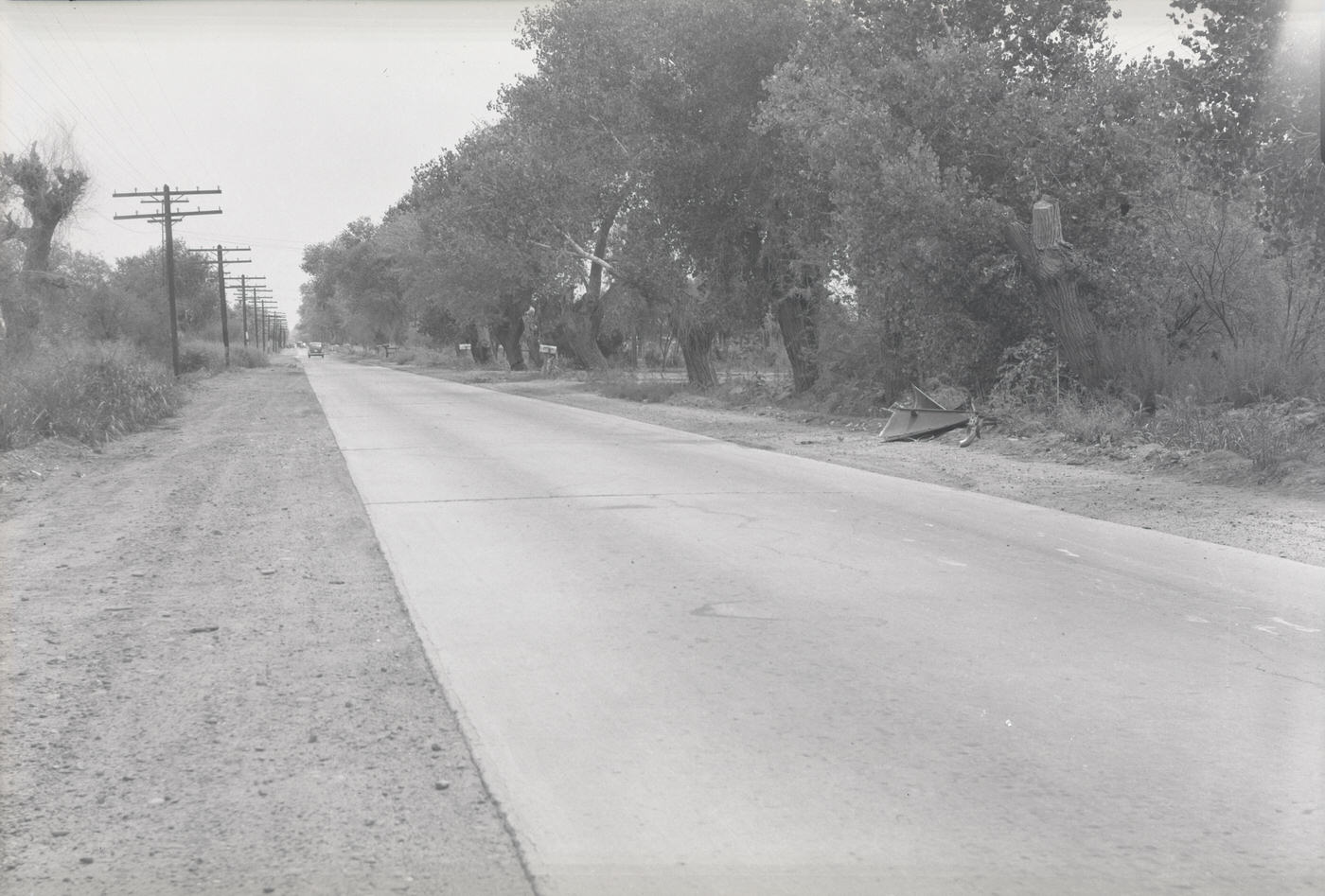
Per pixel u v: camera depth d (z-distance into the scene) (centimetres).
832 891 355
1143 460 1503
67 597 793
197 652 644
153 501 1301
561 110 3800
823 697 548
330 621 715
